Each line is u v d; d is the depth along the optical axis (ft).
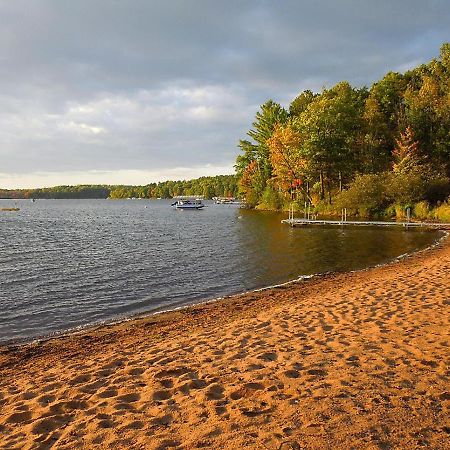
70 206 483.92
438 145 169.68
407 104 189.06
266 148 238.68
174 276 58.80
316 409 15.75
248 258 72.64
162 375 21.56
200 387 19.57
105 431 15.66
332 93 193.98
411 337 24.34
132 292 49.83
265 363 22.03
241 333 28.99
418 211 134.31
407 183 138.62
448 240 86.38
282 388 18.25
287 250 80.94
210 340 27.94
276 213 203.00
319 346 24.20
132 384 20.59
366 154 177.99
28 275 60.95
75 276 59.82
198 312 38.65
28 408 18.60
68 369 24.40
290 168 187.52
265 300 42.11
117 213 295.48
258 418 15.47
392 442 13.20
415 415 14.92
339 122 167.02
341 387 17.72
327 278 53.06
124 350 28.02
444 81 189.47
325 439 13.55
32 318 39.50
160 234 125.29
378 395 16.71
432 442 13.16
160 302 45.06
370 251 76.74
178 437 14.71
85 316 39.96
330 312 32.86
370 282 45.27
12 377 24.06
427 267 51.83
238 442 13.80
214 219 190.29
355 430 13.99
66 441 15.11
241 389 18.52
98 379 21.95
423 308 31.07
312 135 164.86
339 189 173.78
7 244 102.99
